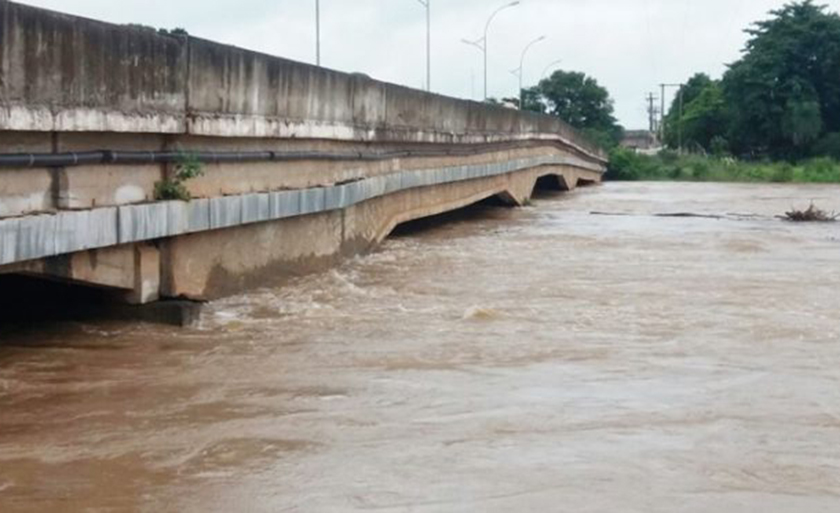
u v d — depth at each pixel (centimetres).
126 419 810
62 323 1161
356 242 1969
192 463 709
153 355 1034
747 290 1622
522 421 822
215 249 1301
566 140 5309
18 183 929
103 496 643
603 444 765
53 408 838
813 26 9294
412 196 2477
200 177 1263
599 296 1534
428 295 1509
